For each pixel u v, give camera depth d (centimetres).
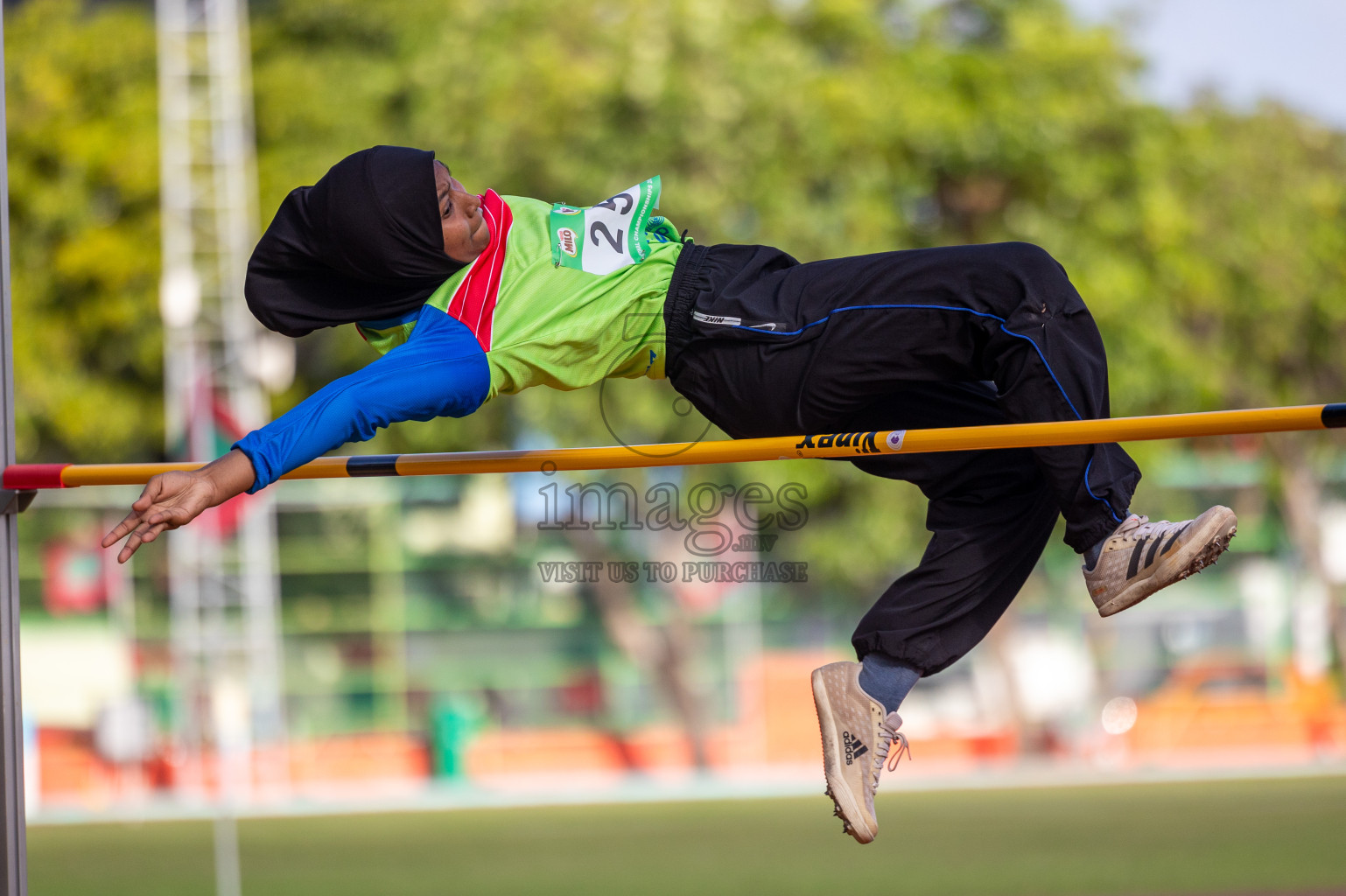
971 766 4969
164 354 5228
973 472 1123
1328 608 5250
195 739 4503
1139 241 5000
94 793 4447
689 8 4638
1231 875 2578
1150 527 1032
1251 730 5097
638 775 4900
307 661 4953
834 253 4666
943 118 4800
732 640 5022
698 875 2697
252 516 4625
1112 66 5016
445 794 4466
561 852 3047
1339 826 3194
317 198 1038
